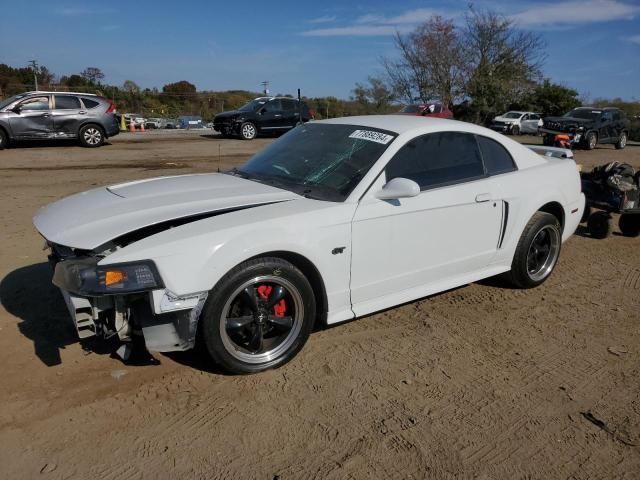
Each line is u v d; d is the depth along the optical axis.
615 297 4.83
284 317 3.37
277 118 20.39
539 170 4.77
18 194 8.44
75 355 3.47
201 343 3.20
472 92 33.44
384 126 4.06
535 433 2.88
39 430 2.75
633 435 2.88
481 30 33.62
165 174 10.84
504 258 4.57
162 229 3.20
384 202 3.63
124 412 2.92
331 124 4.41
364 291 3.68
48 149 14.89
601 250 6.40
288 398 3.10
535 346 3.84
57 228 3.20
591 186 6.70
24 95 14.84
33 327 3.81
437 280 4.13
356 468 2.57
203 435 2.76
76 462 2.54
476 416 3.00
